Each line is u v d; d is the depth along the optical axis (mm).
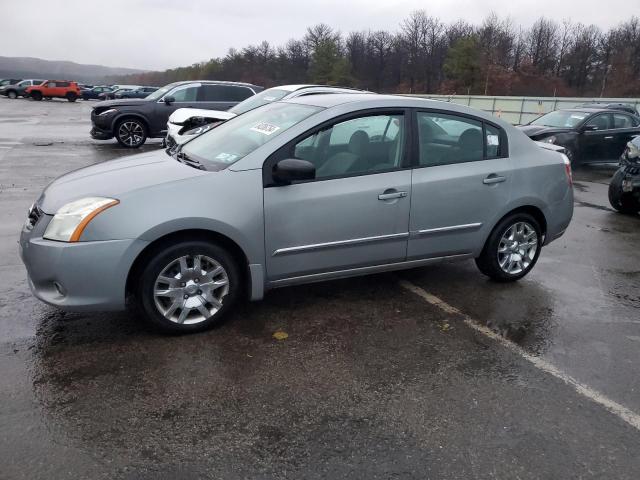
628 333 4051
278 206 3762
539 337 3922
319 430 2775
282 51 97688
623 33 67688
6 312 3977
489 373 3389
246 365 3371
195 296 3705
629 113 13391
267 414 2889
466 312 4309
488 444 2709
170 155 4449
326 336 3803
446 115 4426
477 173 4484
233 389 3105
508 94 67938
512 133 4770
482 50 70875
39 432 2670
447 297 4605
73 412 2838
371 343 3727
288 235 3834
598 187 11008
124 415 2830
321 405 2986
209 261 3680
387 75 84875
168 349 3523
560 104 34406
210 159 4004
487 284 4953
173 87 14148
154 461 2508
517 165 4695
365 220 4066
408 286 4824
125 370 3252
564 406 3061
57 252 3326
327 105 4117
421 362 3496
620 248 6395
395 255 4301
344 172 4016
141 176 3727
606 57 68875
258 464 2518
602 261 5848
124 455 2537
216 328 3850
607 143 12891
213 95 14109
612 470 2559
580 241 6656
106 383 3111
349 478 2449
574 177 12312
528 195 4742
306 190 3850
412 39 82250
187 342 3629
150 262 3498
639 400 3154
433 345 3734
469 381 3287
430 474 2490
